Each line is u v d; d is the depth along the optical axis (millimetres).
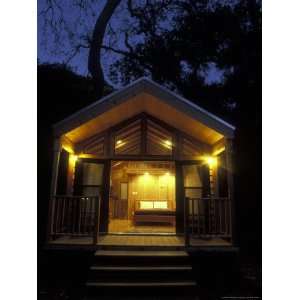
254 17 14445
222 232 7914
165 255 6926
